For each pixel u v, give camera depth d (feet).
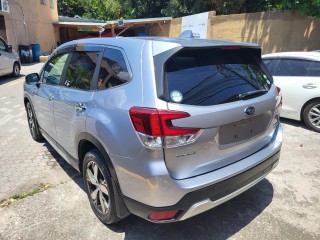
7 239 9.05
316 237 9.07
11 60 39.78
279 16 31.89
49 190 11.71
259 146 9.52
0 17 54.13
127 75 8.18
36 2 68.59
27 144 16.56
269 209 10.48
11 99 27.81
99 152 9.04
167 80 7.47
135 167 7.50
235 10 44.80
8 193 11.51
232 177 8.19
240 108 8.16
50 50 77.66
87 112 9.09
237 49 9.22
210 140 7.72
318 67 18.48
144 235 9.23
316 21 28.71
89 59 10.25
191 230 9.44
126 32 78.59
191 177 7.62
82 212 10.34
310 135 17.89
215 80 8.20
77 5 131.44
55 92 11.84
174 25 54.75
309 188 11.84
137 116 7.30
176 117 7.08
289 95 19.48
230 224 9.71
